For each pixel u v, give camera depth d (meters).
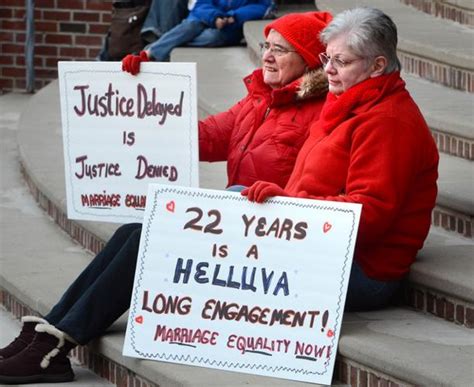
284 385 6.91
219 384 6.91
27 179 12.23
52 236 10.62
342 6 13.46
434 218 8.73
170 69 8.36
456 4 12.62
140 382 7.53
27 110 14.34
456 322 7.34
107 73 8.48
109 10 17.17
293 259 7.10
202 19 15.22
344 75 7.33
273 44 8.01
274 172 8.05
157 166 8.48
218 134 8.57
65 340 7.82
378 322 7.35
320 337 7.00
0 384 7.86
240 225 7.22
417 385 6.51
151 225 7.37
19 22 17.25
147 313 7.36
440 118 9.77
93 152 8.59
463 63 10.87
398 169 7.16
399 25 12.70
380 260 7.44
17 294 9.20
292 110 8.08
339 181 7.35
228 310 7.21
